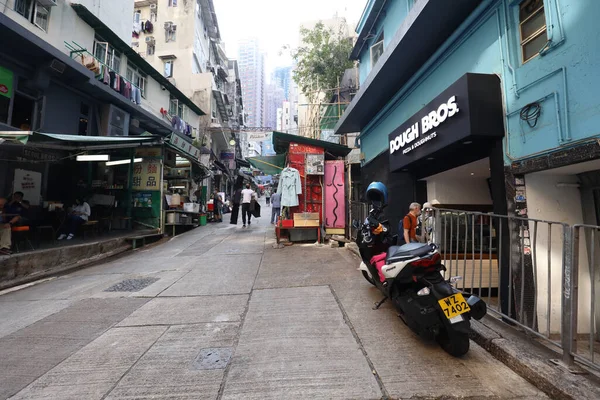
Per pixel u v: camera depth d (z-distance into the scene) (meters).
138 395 2.48
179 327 3.75
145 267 7.04
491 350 3.06
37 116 9.50
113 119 12.14
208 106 23.20
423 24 5.84
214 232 12.02
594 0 3.36
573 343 2.58
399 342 3.26
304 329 3.60
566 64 3.63
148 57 23.31
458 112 4.73
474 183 7.10
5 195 8.58
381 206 4.75
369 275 4.80
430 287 3.02
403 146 6.83
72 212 9.12
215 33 29.78
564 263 2.69
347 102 15.40
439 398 2.37
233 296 4.82
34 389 2.61
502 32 4.62
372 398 2.37
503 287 4.33
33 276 6.35
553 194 4.32
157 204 11.03
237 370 2.79
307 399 2.37
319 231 8.78
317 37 17.94
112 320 4.02
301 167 9.21
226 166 30.38
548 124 3.84
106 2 13.08
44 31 9.78
